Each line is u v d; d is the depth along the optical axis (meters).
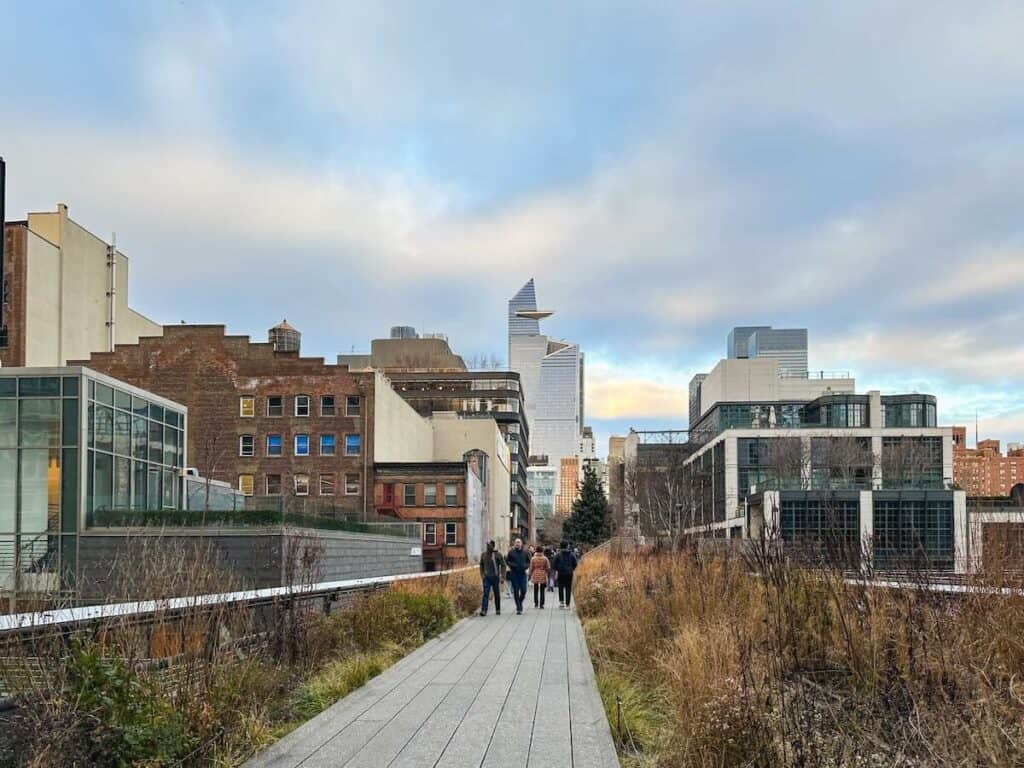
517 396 121.25
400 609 14.63
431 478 68.62
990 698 5.98
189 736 6.26
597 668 11.59
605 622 15.96
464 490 68.31
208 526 25.75
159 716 6.08
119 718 5.73
